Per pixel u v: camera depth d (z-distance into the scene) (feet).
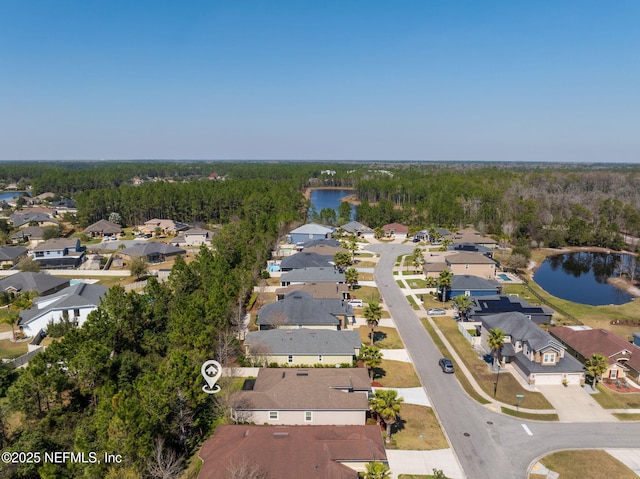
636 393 155.02
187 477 108.58
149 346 167.43
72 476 99.30
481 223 478.59
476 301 225.76
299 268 293.43
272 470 99.14
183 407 122.21
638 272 323.16
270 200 511.81
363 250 384.68
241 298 224.74
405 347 190.19
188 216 534.78
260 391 134.41
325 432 115.03
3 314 218.18
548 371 158.51
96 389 130.62
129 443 98.63
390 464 116.37
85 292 219.61
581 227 434.71
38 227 426.10
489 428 133.08
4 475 99.55
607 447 125.39
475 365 174.09
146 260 327.26
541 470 115.44
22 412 127.03
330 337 173.88
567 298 281.54
